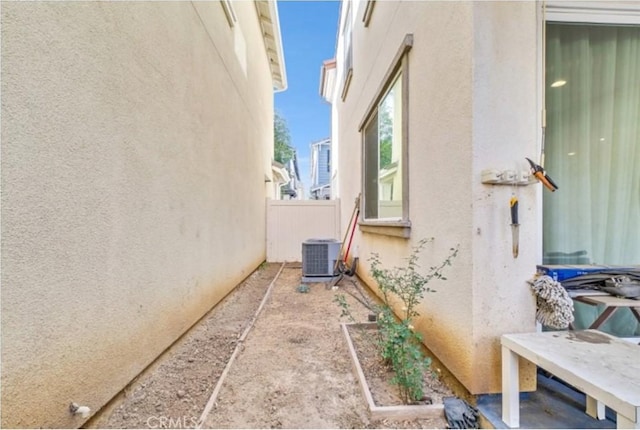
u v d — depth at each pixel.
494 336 1.82
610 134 2.21
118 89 1.95
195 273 3.19
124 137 2.01
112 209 1.88
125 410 1.88
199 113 3.33
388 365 2.37
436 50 2.35
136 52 2.16
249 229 6.12
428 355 2.50
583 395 1.83
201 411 1.89
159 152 2.47
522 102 1.87
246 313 3.94
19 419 1.26
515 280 1.84
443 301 2.23
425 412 1.81
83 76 1.65
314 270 5.96
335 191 11.53
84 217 1.64
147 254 2.28
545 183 1.75
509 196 1.85
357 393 2.09
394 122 3.59
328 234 8.73
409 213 2.95
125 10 2.03
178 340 2.80
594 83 2.19
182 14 2.92
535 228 1.87
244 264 5.60
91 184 1.70
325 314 3.92
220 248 4.07
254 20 6.91
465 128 1.92
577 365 1.32
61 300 1.48
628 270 1.89
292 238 8.70
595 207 2.21
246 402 1.99
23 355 1.28
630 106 2.21
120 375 1.93
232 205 4.71
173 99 2.72
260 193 7.64
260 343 2.98
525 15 1.88
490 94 1.85
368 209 5.12
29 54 1.33
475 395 1.81
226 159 4.40
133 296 2.09
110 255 1.85
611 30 2.18
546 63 2.14
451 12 2.11
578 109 2.19
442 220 2.25
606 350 1.47
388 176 3.92
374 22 4.50
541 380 1.98
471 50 1.86
